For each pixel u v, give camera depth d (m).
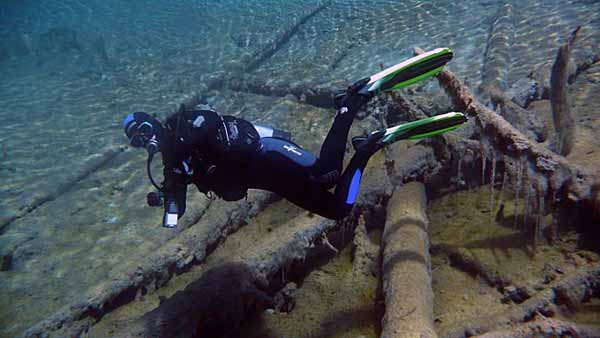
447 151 4.34
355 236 3.96
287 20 12.37
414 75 3.28
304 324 3.36
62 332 3.44
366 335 3.02
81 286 4.39
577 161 3.57
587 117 4.75
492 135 3.41
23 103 9.69
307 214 3.95
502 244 3.41
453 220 3.92
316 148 6.08
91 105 9.23
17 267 4.83
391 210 3.79
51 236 5.32
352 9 13.02
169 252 4.04
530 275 3.04
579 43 7.41
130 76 10.67
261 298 3.43
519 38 8.37
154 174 6.62
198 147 2.62
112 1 18.77
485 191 4.16
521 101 5.66
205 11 15.58
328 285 3.71
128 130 2.71
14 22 16.94
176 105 8.45
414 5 12.01
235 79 9.25
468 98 3.46
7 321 4.02
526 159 3.27
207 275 3.41
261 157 2.86
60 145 7.59
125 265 4.11
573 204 3.27
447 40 9.27
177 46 12.37
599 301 2.68
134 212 5.70
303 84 8.09
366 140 3.32
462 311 2.94
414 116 4.46
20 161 7.14
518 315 2.56
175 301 3.19
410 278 2.86
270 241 3.67
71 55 12.73
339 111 3.24
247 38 11.66
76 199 6.11
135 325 3.06
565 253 3.14
